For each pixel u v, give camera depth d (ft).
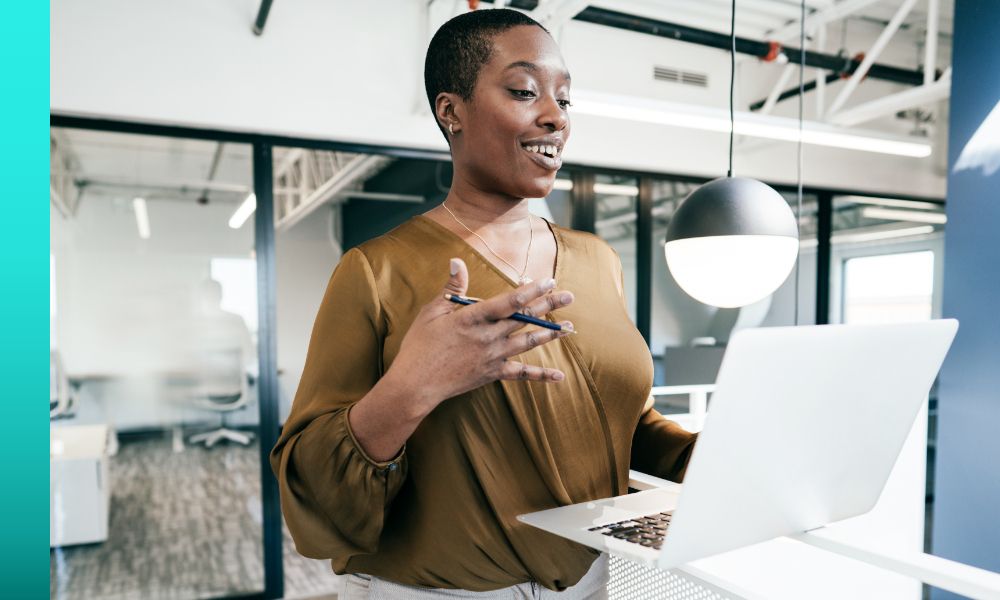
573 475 2.29
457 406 2.14
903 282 14.69
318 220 27.14
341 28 9.52
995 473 7.68
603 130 11.58
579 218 11.94
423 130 9.96
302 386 2.20
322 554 2.12
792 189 13.57
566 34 11.50
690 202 4.19
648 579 2.97
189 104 8.78
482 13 2.27
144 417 9.10
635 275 12.46
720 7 10.94
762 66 12.94
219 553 9.43
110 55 8.42
